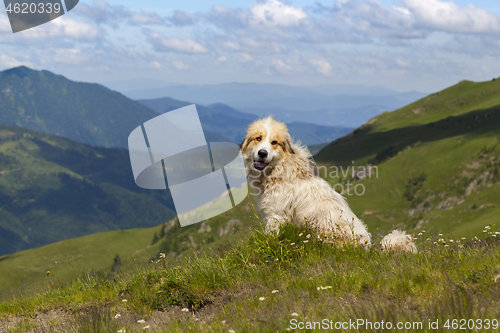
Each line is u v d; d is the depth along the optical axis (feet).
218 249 24.59
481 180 534.37
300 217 26.23
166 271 23.66
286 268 21.47
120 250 464.65
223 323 15.69
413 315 13.55
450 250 20.95
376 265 19.61
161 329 17.38
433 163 617.21
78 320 19.16
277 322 14.40
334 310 14.93
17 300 26.27
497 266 17.17
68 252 472.85
